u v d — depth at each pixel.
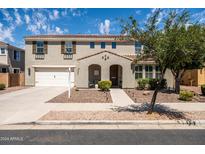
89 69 24.42
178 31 8.23
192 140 6.34
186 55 8.32
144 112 9.93
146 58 9.25
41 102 13.00
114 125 8.08
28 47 25.36
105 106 11.55
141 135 6.80
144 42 8.86
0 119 8.75
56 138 6.51
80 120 8.30
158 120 8.41
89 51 25.41
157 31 8.66
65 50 25.38
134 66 22.25
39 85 25.53
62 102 12.91
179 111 10.21
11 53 29.64
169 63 8.88
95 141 6.24
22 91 19.78
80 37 25.31
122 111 10.16
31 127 7.77
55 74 25.52
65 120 8.30
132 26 8.92
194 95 15.98
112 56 22.33
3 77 23.55
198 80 25.94
